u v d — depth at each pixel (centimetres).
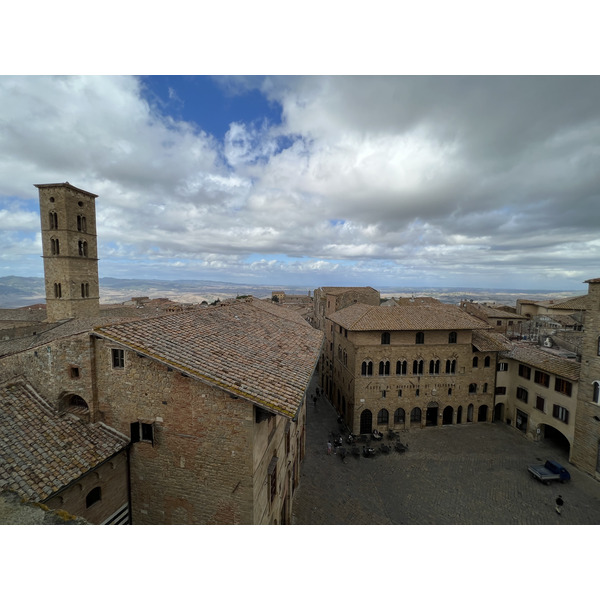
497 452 3947
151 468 1501
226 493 1405
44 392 1584
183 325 1828
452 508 2972
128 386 1501
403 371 4519
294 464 2953
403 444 4131
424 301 9444
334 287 8431
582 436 3544
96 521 1396
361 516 2820
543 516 2880
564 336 5347
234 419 1372
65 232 5834
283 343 2208
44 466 1270
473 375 4653
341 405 5047
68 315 5975
